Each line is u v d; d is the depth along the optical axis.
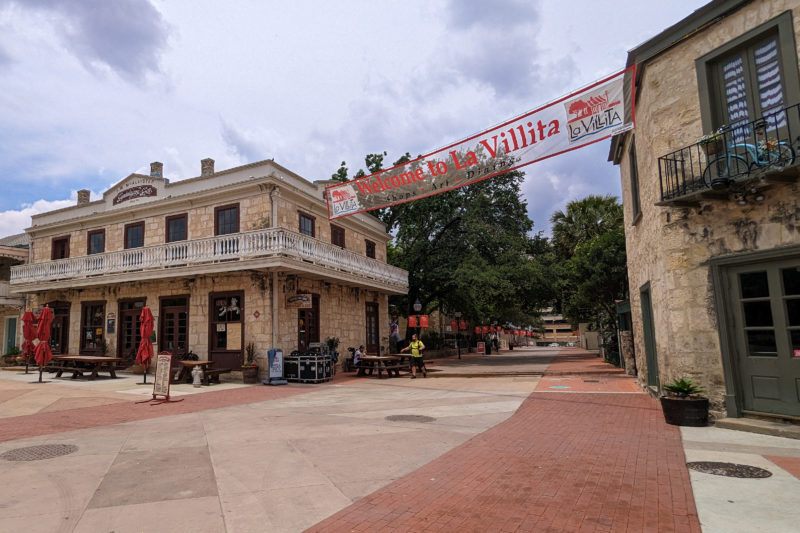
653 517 4.04
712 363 7.96
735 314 7.80
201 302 17.39
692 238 8.31
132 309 19.11
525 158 9.60
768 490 4.62
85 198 22.53
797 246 6.99
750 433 7.10
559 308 29.62
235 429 8.02
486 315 42.62
